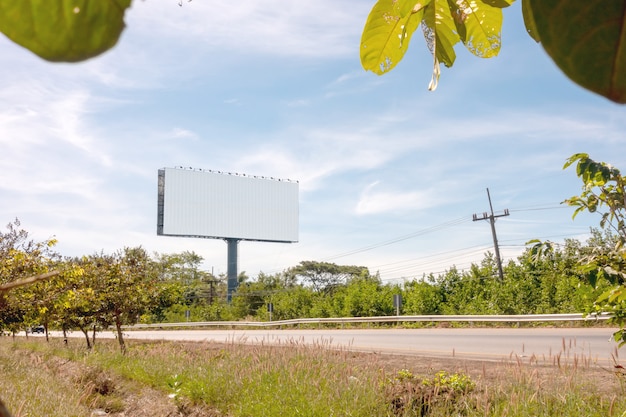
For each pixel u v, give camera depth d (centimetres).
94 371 876
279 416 589
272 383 720
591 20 19
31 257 998
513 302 2028
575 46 19
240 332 2611
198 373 838
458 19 42
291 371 733
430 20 42
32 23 19
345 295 2972
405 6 42
